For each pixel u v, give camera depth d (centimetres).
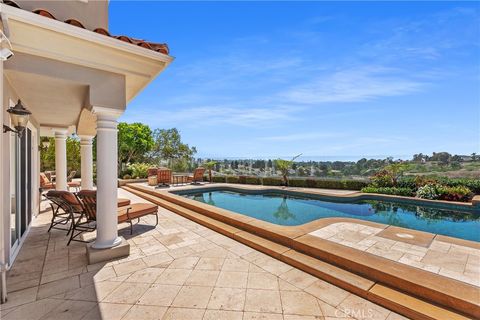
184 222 593
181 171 1920
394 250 361
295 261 350
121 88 363
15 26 266
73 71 328
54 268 339
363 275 305
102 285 296
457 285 259
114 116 372
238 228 505
